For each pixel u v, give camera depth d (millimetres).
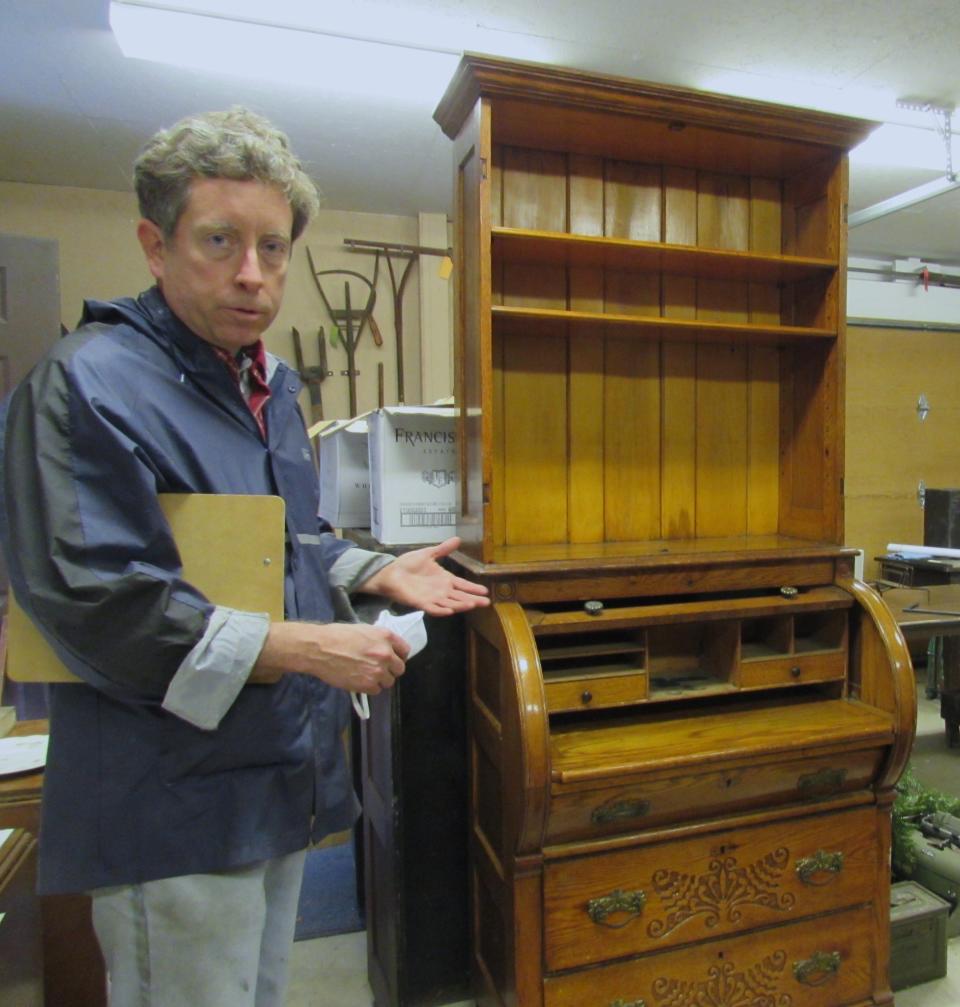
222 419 963
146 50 2145
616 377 1846
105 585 785
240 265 902
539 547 1746
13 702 2016
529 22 2066
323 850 2553
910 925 1829
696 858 1468
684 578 1600
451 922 1744
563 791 1348
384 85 2354
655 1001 1455
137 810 872
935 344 4473
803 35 2164
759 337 1813
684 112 1590
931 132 2801
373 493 1842
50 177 3023
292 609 1008
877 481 4395
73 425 811
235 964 940
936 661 3869
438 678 1707
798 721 1599
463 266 1653
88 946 1476
